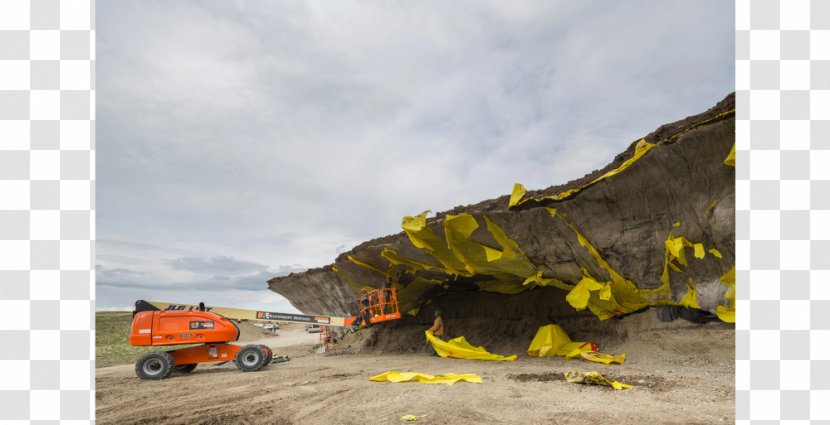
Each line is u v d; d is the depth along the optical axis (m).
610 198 8.98
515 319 14.28
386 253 14.13
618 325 10.68
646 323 9.79
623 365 8.95
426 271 14.67
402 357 13.57
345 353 17.62
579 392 6.12
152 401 7.17
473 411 5.27
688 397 5.48
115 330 35.47
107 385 9.20
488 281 14.64
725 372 7.30
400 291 16.19
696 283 8.50
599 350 10.57
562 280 11.07
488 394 6.21
